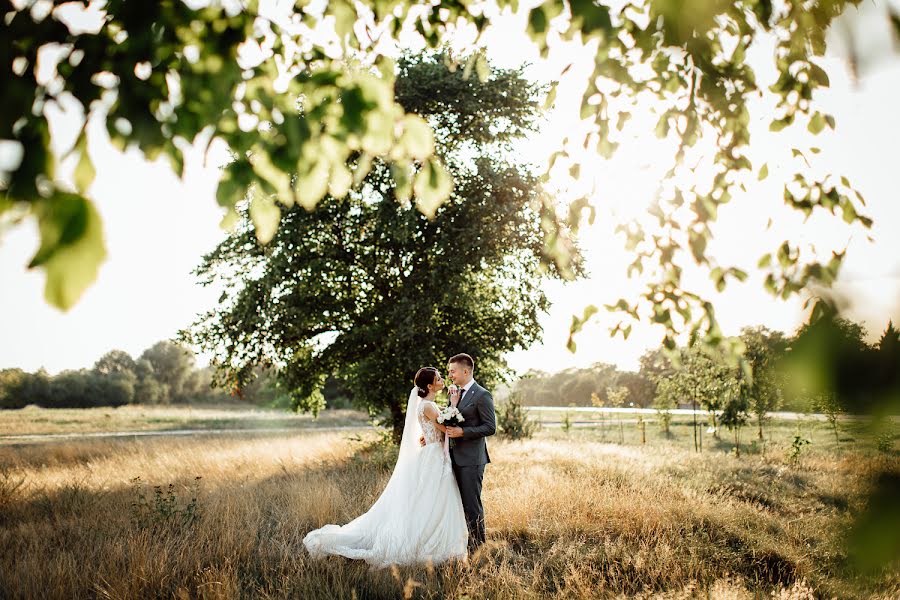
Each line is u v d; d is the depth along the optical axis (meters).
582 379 70.12
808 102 2.66
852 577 0.84
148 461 12.55
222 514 6.61
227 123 1.55
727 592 4.25
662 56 2.83
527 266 13.53
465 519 5.74
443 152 13.17
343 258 13.32
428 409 5.73
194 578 4.67
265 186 1.60
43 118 1.10
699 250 2.64
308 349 14.81
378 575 4.82
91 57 1.30
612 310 2.75
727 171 2.87
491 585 4.52
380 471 10.01
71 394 68.62
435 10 2.99
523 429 19.34
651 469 10.55
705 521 6.50
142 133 1.33
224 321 13.28
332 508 6.98
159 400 81.38
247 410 63.59
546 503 6.87
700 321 2.75
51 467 12.85
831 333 0.80
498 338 13.44
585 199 2.77
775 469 11.41
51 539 6.05
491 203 12.46
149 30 1.37
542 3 2.07
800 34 2.28
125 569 4.79
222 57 1.55
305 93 1.65
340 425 36.81
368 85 1.57
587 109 2.48
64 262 0.92
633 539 5.89
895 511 0.75
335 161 1.72
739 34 2.59
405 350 12.35
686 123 2.59
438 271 12.50
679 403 21.56
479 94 12.69
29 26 1.21
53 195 0.95
